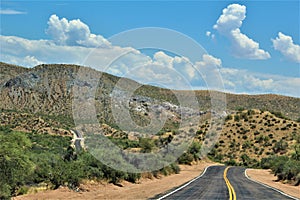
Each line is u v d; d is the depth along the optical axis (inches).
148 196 883.4
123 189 1091.3
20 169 860.6
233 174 2121.1
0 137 1027.9
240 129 4687.5
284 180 1777.8
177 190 1056.2
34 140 2196.1
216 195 939.3
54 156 1173.7
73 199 810.8
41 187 919.0
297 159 2496.3
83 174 1036.5
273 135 4468.5
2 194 727.7
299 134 4313.5
